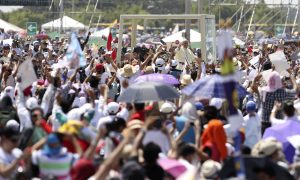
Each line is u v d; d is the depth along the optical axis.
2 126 26.69
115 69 42.00
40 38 100.38
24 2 179.12
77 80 39.53
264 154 21.41
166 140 23.22
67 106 28.55
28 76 31.89
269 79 31.64
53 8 170.50
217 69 40.50
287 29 166.62
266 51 57.97
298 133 25.28
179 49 51.44
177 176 20.16
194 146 22.08
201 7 83.25
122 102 28.69
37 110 24.22
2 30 117.88
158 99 27.33
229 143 25.86
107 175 19.14
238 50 69.94
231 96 19.19
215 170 21.47
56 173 20.62
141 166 19.39
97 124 25.62
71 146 22.39
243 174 19.00
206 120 27.02
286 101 28.25
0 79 38.34
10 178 20.47
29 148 21.19
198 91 28.31
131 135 21.39
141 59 56.12
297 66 49.03
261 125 31.16
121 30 57.69
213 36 59.28
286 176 18.97
